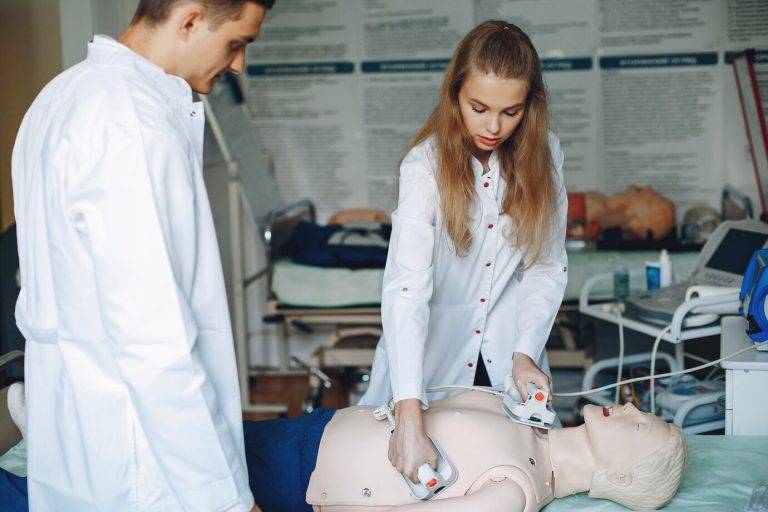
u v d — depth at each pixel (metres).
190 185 1.17
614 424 1.57
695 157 4.01
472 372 1.91
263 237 3.85
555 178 1.82
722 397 2.29
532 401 1.62
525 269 1.86
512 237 1.76
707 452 1.82
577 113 4.07
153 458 1.16
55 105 1.19
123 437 1.16
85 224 1.11
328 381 3.58
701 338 3.39
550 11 4.01
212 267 1.24
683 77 3.96
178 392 1.11
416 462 1.44
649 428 1.56
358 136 4.26
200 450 1.13
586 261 3.56
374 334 3.57
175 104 1.20
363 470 1.54
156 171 1.12
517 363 1.74
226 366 1.26
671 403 2.34
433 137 1.70
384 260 3.48
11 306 3.14
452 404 1.70
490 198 1.73
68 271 1.14
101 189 1.10
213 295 1.24
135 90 1.14
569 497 1.64
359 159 4.28
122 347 1.10
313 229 3.69
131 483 1.16
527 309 1.83
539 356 1.81
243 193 3.71
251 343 4.41
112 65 1.16
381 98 4.21
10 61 3.64
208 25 1.20
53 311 1.19
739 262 2.70
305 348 4.37
